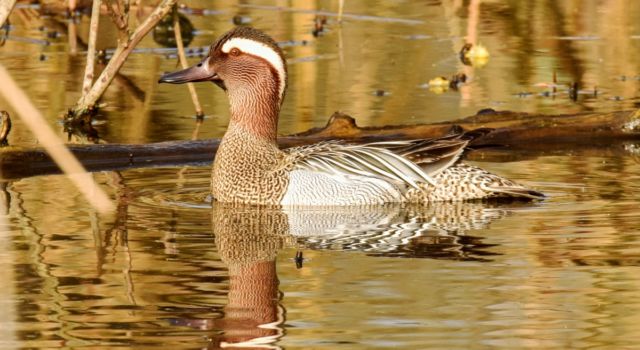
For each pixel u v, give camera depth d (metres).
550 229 11.73
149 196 13.62
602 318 8.80
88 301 9.29
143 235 11.59
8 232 11.63
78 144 15.45
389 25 24.80
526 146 16.59
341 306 9.14
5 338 8.35
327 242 11.37
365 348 8.15
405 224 12.21
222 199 13.47
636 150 16.20
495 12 25.86
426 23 24.95
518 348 8.12
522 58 21.69
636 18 24.91
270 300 9.30
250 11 26.22
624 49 22.23
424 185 13.34
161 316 8.90
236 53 13.90
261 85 13.80
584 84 19.72
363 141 16.14
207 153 15.80
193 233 11.73
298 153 13.68
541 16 25.30
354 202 13.28
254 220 12.46
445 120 17.30
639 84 19.62
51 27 24.48
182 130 16.97
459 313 8.95
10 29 24.25
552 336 8.36
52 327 8.65
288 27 24.53
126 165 15.48
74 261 10.53
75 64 21.14
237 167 13.48
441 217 12.53
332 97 18.86
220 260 10.59
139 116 17.89
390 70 20.84
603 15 25.30
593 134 16.78
